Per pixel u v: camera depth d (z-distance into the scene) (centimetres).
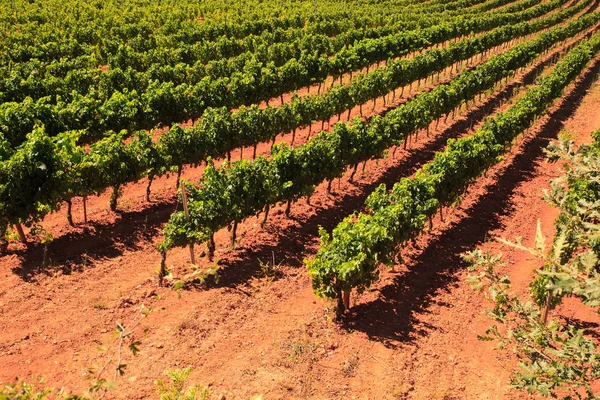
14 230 1520
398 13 6044
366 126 2069
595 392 1053
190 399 627
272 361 1112
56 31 3875
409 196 1534
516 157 2530
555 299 1245
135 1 5441
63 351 1090
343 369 1108
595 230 419
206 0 5925
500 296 516
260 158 1606
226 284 1380
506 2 8025
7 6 4612
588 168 424
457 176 1783
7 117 1841
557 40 4984
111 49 3572
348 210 1883
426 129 2623
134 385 1009
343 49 3491
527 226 1877
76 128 2008
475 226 1847
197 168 2173
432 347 1202
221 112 2069
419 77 3394
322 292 1235
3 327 1142
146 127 2247
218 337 1173
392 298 1386
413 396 1051
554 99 3328
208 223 1410
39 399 481
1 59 3092
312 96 2503
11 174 1339
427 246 1672
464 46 3972
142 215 1720
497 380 1113
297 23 5122
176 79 2886
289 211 1780
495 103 3325
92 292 1297
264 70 2900
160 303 1273
